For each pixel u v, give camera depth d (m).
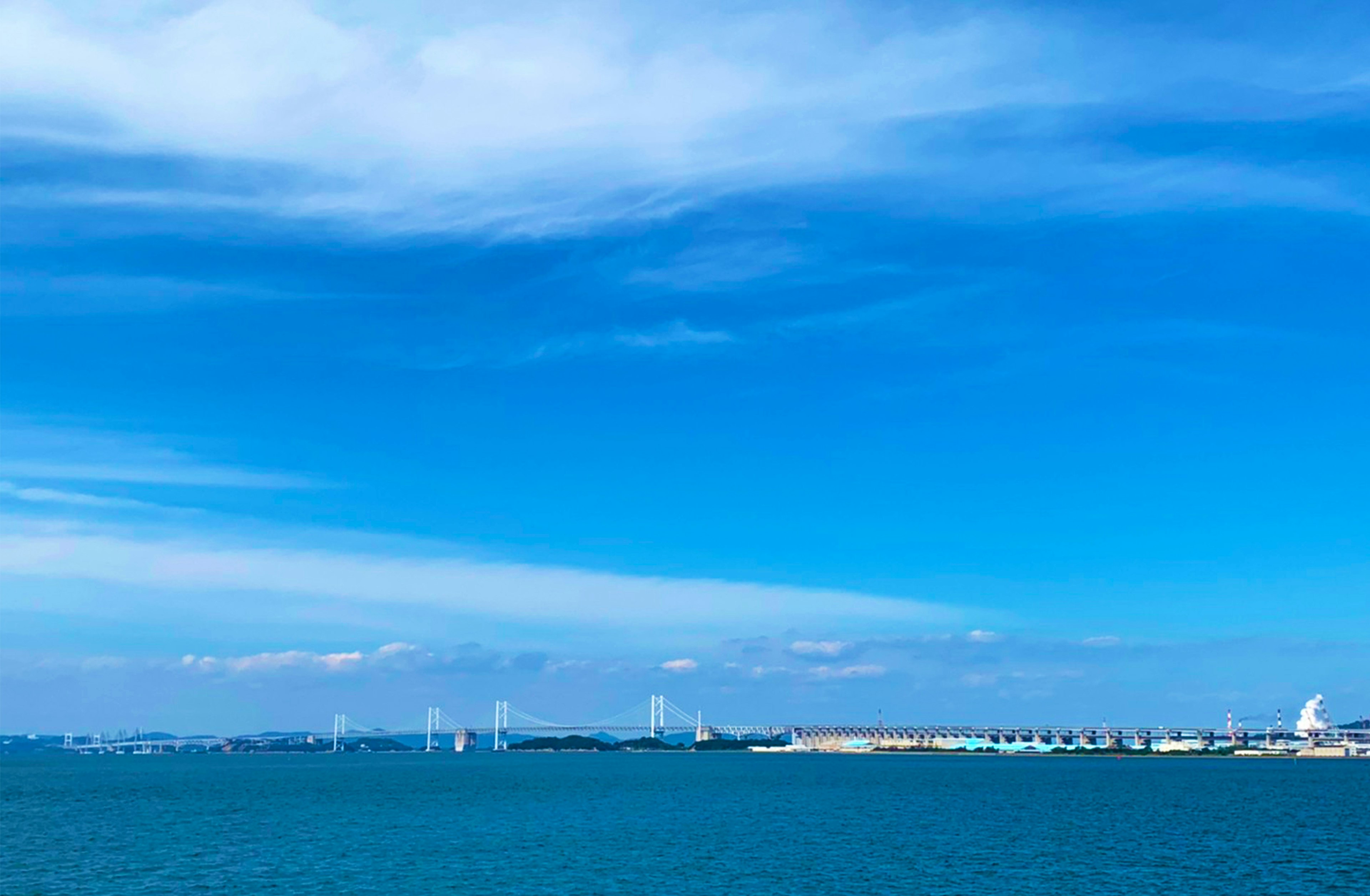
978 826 148.25
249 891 92.44
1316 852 117.00
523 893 90.81
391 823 155.00
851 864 107.69
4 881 98.44
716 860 110.81
